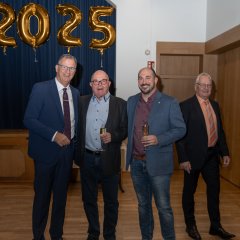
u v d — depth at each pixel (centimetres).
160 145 213
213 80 510
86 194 247
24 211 339
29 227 296
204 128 254
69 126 236
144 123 224
